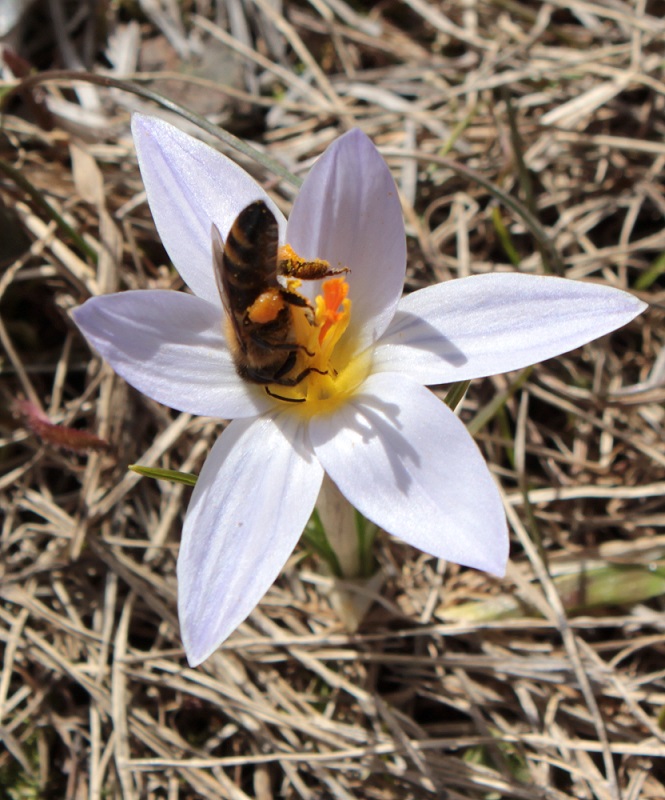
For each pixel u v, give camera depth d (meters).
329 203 0.10
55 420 0.13
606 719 0.12
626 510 0.13
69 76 0.13
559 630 0.12
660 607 0.12
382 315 0.11
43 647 0.12
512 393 0.13
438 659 0.12
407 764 0.12
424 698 0.12
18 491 0.13
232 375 0.10
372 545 0.12
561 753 0.12
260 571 0.10
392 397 0.10
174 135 0.11
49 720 0.12
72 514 0.13
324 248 0.11
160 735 0.12
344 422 0.10
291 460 0.10
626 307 0.10
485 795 0.11
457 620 0.12
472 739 0.12
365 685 0.12
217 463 0.10
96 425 0.13
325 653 0.12
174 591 0.12
